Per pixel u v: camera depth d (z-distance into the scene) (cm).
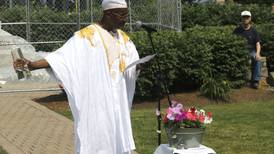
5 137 891
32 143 846
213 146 830
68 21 2062
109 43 548
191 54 1255
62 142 852
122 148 552
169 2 1844
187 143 604
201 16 2630
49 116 1080
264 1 4128
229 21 2631
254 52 1420
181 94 1275
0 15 2072
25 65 525
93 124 542
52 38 2058
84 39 542
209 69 1279
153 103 1225
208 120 612
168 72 1218
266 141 862
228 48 1315
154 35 1266
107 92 543
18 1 2177
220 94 1253
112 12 546
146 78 1205
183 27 2608
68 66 533
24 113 1115
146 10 1895
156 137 891
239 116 1077
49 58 530
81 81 537
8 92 1408
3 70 1622
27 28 1944
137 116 1086
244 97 1295
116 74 548
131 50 566
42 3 2141
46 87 1461
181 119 600
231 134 911
